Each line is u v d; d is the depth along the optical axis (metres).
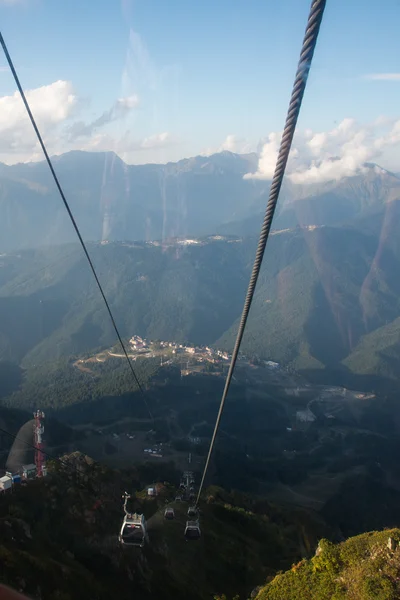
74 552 18.83
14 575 14.99
